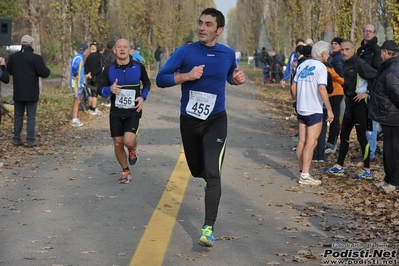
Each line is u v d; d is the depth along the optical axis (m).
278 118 20.52
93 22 36.41
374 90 9.41
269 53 41.34
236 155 12.83
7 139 14.77
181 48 6.71
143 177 10.45
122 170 10.98
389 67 9.20
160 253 6.37
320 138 11.99
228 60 6.73
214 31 6.63
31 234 7.04
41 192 9.30
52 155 12.71
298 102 10.07
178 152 13.12
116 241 6.78
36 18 26.83
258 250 6.52
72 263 6.04
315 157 12.10
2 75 12.52
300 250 6.49
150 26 58.81
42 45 56.62
